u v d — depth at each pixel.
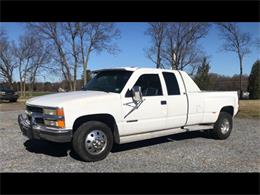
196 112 8.27
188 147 7.82
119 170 5.75
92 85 7.55
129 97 6.88
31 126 6.47
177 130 7.97
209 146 8.00
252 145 8.25
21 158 6.54
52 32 38.41
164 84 7.63
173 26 41.38
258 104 22.28
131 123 6.88
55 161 6.32
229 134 9.21
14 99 31.27
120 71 7.40
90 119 6.48
